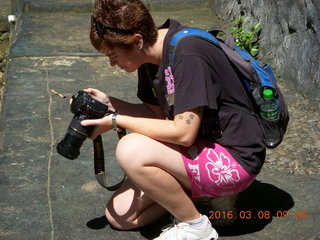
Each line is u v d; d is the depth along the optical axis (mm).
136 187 2930
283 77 5160
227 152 2689
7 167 3582
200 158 2664
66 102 4645
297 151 3924
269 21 5555
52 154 3773
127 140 2633
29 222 3029
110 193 3320
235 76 2646
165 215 3092
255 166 2707
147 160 2602
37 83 5023
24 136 4035
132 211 2922
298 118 4438
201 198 2996
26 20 6820
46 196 3273
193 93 2498
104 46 2604
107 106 2732
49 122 4277
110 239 2902
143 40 2574
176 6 7242
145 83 2895
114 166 3648
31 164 3631
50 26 6621
